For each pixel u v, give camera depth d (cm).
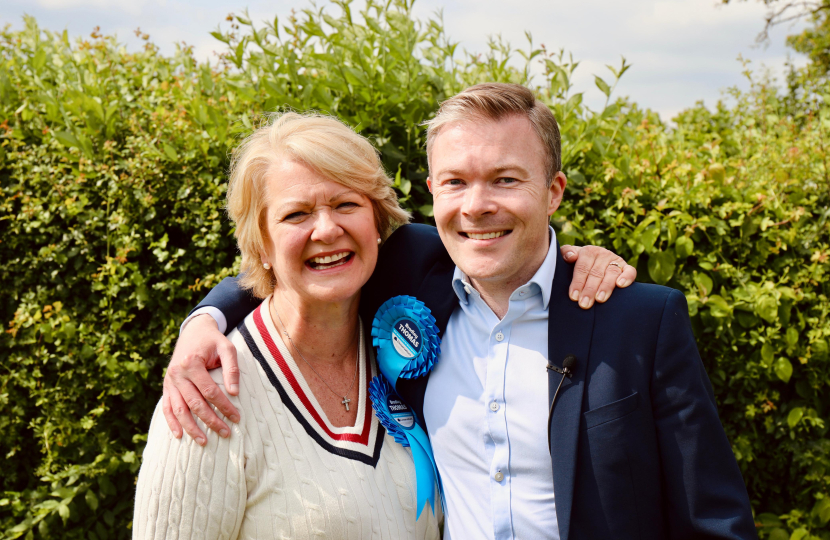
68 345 290
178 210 288
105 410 288
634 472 154
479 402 173
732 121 482
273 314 182
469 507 171
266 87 274
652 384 158
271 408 167
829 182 297
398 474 175
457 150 166
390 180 187
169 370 161
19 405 295
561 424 160
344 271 167
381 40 280
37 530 296
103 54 369
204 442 154
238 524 159
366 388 184
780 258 288
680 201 280
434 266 200
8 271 298
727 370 283
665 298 165
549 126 171
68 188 288
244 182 169
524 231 166
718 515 149
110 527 297
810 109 405
